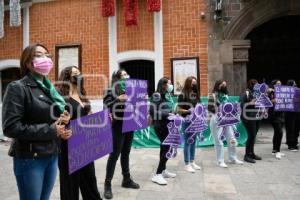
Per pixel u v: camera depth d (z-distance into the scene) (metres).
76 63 11.51
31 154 2.74
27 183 2.78
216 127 7.07
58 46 11.65
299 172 6.51
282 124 7.98
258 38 13.96
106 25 11.23
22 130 2.65
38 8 11.98
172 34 10.64
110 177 5.02
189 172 6.56
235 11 10.36
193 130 6.54
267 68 14.99
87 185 3.98
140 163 7.45
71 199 3.72
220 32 10.39
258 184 5.70
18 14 11.57
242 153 8.48
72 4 11.58
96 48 11.34
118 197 5.02
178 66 10.57
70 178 3.71
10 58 12.45
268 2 10.24
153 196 5.07
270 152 8.52
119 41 11.11
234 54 10.38
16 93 2.70
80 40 11.49
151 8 10.51
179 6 10.59
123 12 11.05
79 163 3.61
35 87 2.84
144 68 11.23
